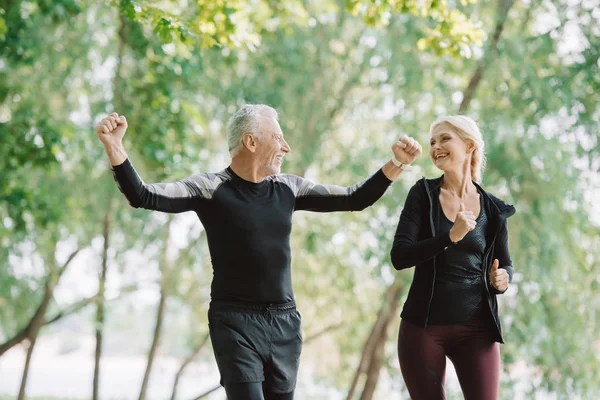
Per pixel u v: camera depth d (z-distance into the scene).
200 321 14.73
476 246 3.58
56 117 10.94
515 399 10.60
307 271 12.98
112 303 15.30
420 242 3.46
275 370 3.58
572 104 10.20
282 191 3.71
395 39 11.31
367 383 12.95
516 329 10.43
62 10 8.77
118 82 10.44
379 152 11.81
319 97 11.99
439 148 3.66
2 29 8.00
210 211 3.59
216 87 11.71
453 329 3.55
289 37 11.44
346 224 12.23
